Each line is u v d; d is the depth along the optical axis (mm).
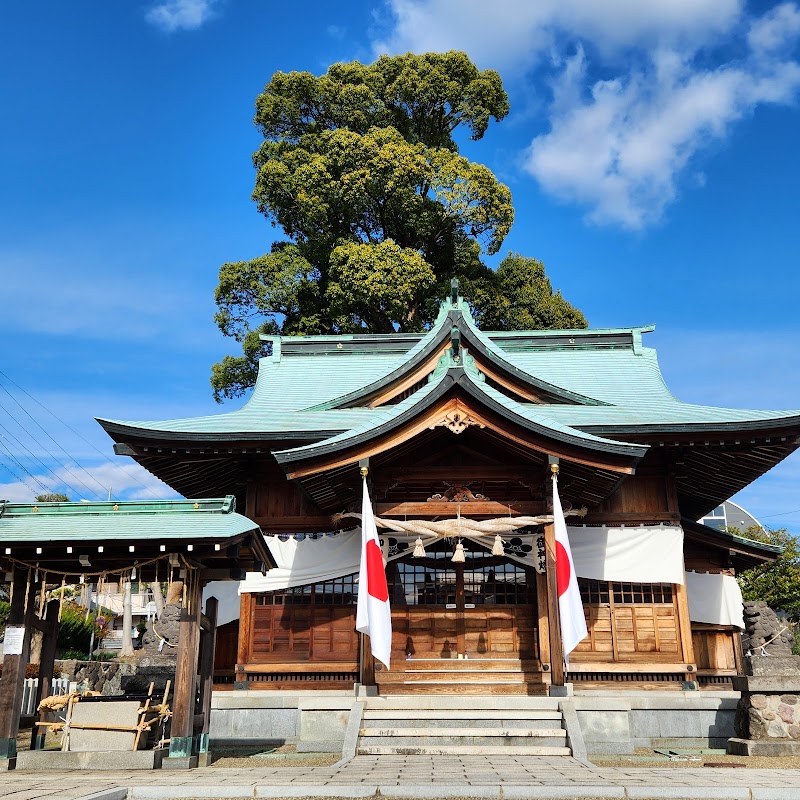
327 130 35781
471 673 14914
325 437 15742
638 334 21266
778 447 15914
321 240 34844
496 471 14773
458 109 38281
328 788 8250
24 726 14648
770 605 37594
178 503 11102
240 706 14273
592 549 15828
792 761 11258
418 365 17484
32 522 10727
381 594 12914
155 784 8633
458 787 8227
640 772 9828
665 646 15453
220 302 34281
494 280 37719
